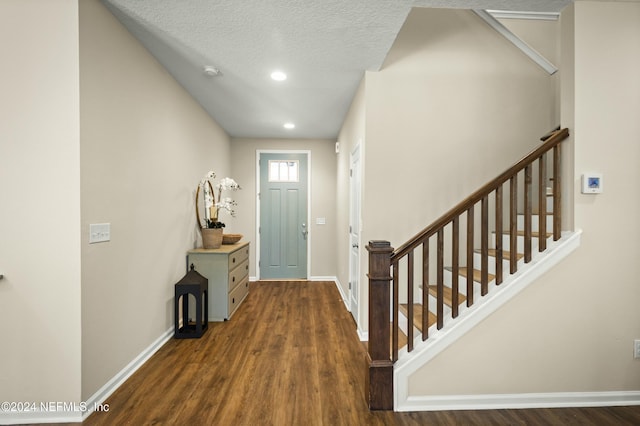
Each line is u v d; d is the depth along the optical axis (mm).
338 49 2496
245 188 5414
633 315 1925
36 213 1748
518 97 2994
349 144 3838
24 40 1739
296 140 5453
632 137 1918
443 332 1921
